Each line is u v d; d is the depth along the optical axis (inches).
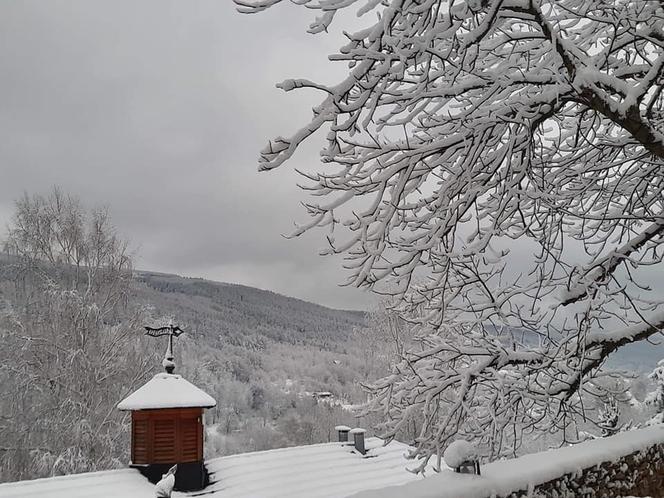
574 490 164.4
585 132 235.6
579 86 165.0
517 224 238.2
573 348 230.1
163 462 329.4
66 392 639.8
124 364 690.2
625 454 189.3
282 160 145.7
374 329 1030.4
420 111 176.4
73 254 706.8
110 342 679.1
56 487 306.2
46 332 656.4
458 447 144.4
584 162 246.2
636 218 219.6
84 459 600.7
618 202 275.0
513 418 251.6
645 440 203.5
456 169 206.2
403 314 247.4
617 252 227.8
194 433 339.0
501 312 235.5
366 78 154.3
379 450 426.3
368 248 169.6
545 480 152.4
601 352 239.0
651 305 224.4
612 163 235.9
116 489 309.3
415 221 191.0
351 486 339.9
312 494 321.7
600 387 249.0
